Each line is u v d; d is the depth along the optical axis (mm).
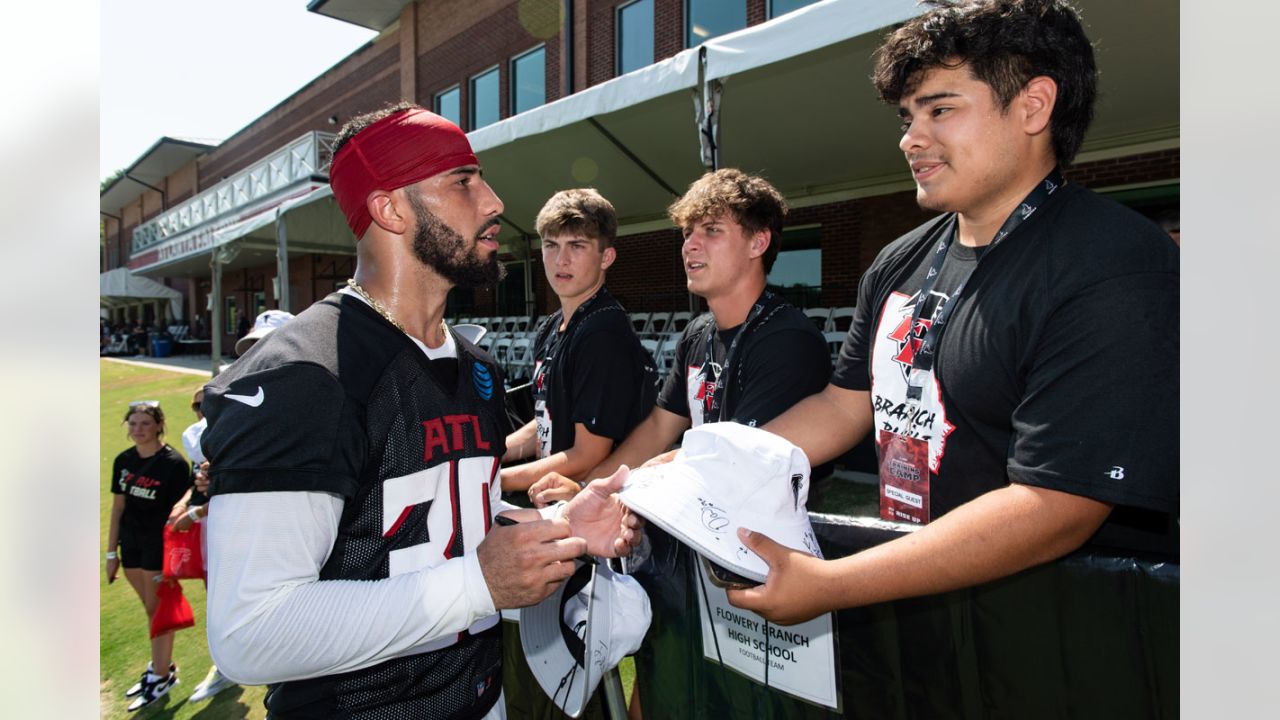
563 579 982
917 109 1067
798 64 5176
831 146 7238
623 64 11023
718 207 1738
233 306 25719
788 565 947
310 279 17594
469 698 1160
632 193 9258
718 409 1841
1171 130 6348
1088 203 991
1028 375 971
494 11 13047
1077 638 999
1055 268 939
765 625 1308
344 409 952
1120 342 847
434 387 1096
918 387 1152
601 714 1693
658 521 1004
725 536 991
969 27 983
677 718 1502
